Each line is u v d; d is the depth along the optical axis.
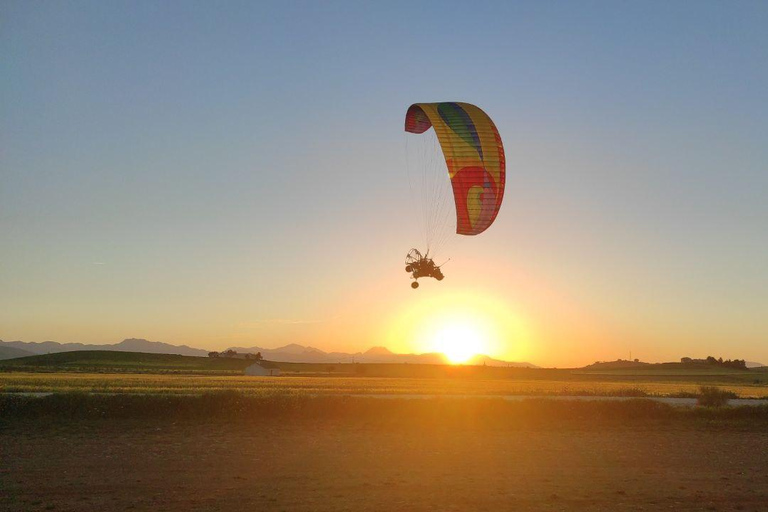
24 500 21.72
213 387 68.88
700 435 37.47
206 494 22.69
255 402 40.00
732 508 21.92
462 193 34.88
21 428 35.25
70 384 71.31
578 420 40.84
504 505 21.58
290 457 29.41
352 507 21.06
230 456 29.50
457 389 76.06
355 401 40.84
